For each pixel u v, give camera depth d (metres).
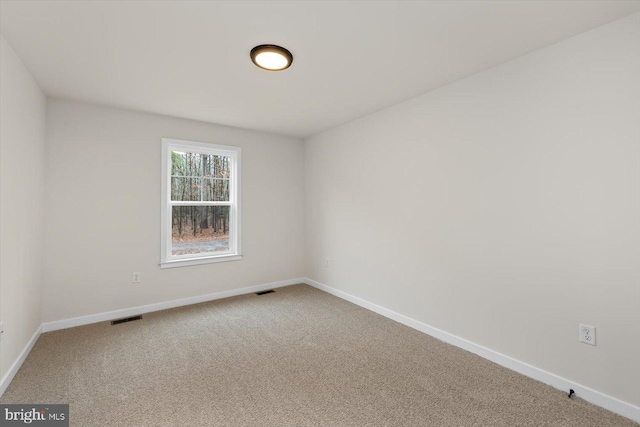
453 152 2.67
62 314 3.00
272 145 4.47
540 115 2.11
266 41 2.02
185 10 1.70
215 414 1.75
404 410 1.80
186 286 3.75
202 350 2.55
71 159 3.05
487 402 1.87
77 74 2.48
